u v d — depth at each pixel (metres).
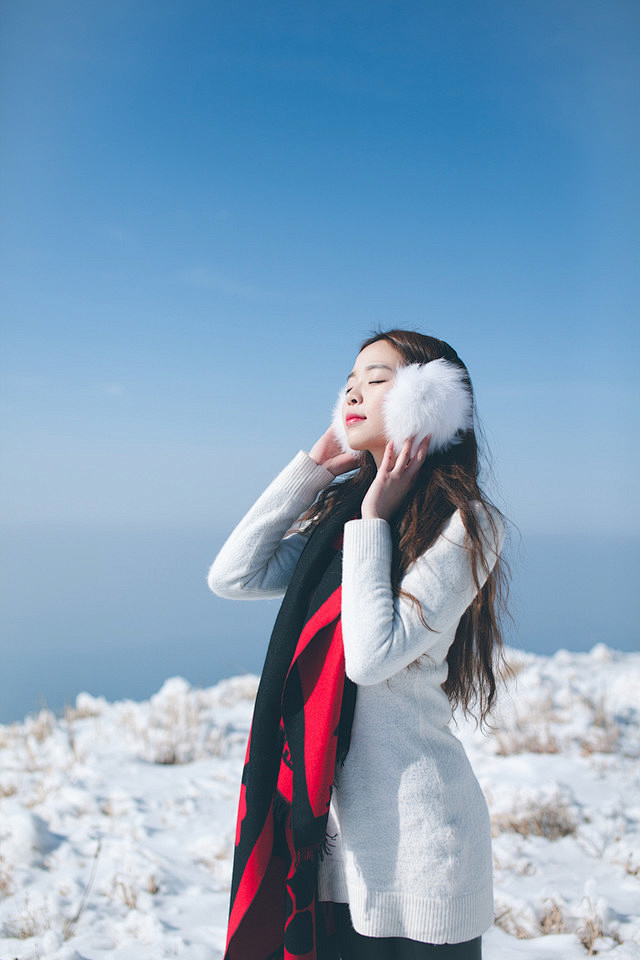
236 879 2.17
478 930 2.00
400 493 2.17
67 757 6.96
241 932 2.21
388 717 2.04
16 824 4.76
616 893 4.18
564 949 3.51
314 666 2.12
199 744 7.42
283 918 2.26
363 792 2.03
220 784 6.30
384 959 2.01
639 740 7.04
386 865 1.98
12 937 3.70
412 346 2.30
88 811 5.55
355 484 2.61
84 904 4.04
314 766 2.00
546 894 4.03
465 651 2.25
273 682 2.17
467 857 2.00
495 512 2.18
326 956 2.19
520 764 6.29
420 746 2.02
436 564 2.02
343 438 2.52
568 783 5.91
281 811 2.22
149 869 4.44
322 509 2.64
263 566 2.63
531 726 7.32
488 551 2.10
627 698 8.55
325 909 2.21
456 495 2.10
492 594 2.29
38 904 3.96
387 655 1.92
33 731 8.05
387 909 1.98
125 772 6.57
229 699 9.84
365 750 2.04
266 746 2.17
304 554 2.30
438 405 2.13
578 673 10.22
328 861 2.16
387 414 2.16
